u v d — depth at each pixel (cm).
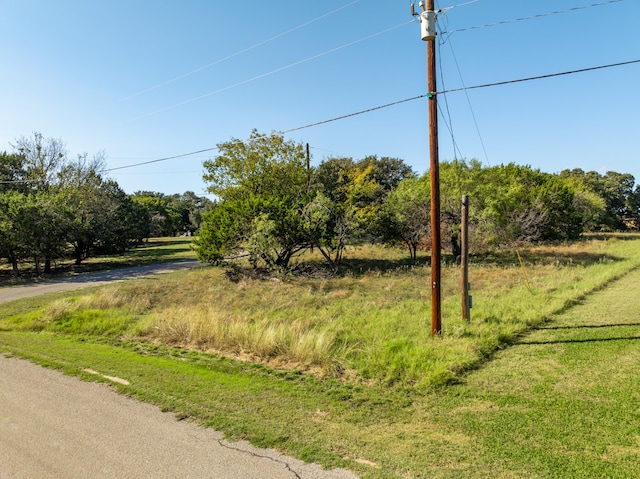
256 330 895
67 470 411
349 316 1105
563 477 379
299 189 2741
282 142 2861
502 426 489
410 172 5388
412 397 593
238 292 1606
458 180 2378
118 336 1031
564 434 463
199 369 739
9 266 3153
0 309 1520
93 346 938
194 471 405
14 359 836
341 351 785
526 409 535
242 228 2022
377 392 615
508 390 603
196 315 1037
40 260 3102
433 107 873
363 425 505
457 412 536
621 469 389
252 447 452
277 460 423
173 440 471
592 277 1566
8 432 499
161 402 585
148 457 433
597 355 730
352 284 1700
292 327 923
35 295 1842
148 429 501
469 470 396
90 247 3509
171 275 2347
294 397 600
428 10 850
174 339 962
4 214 2428
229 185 2833
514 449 434
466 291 962
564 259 2219
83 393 629
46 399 605
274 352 812
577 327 924
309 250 3064
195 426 507
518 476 384
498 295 1346
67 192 3225
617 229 5978
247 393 616
